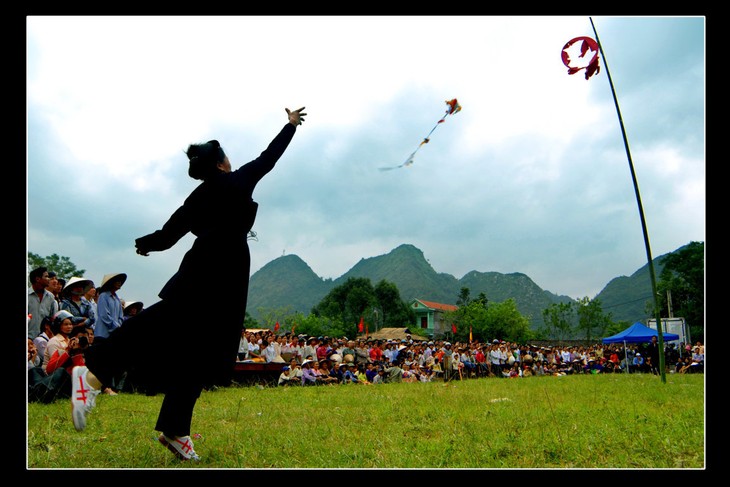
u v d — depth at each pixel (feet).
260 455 13.08
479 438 14.89
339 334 211.82
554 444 13.96
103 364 11.19
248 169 12.63
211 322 11.80
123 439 15.19
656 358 68.69
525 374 86.99
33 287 26.66
